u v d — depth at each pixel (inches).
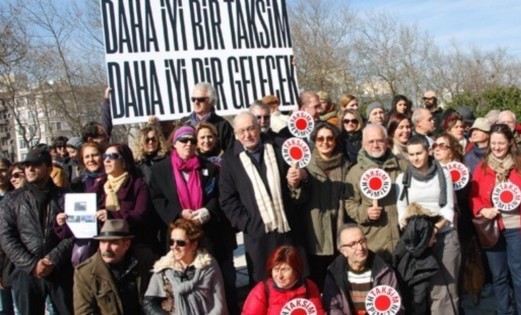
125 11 270.5
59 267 196.1
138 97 268.8
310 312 175.2
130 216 194.5
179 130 203.3
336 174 206.2
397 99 306.8
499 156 213.0
